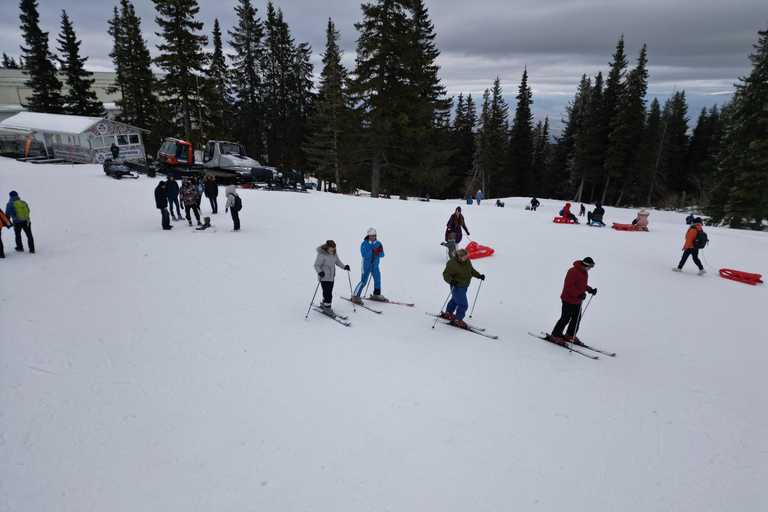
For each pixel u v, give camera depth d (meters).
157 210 18.41
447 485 4.32
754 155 32.69
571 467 4.68
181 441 4.83
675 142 66.56
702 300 10.71
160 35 36.00
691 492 4.40
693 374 7.08
